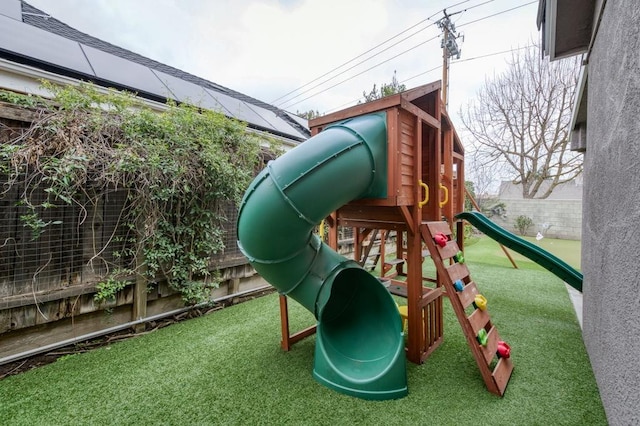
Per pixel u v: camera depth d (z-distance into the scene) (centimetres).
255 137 451
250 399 198
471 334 221
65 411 186
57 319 265
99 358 252
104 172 274
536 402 195
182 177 334
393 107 235
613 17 182
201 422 176
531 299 416
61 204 265
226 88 786
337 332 265
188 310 354
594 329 232
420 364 245
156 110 450
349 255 636
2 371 234
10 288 242
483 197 1393
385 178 238
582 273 314
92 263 285
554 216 1097
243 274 429
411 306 254
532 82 1197
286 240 208
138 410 187
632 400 142
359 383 201
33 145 244
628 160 153
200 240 363
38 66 357
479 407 190
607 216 195
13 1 500
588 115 279
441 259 244
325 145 208
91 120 276
